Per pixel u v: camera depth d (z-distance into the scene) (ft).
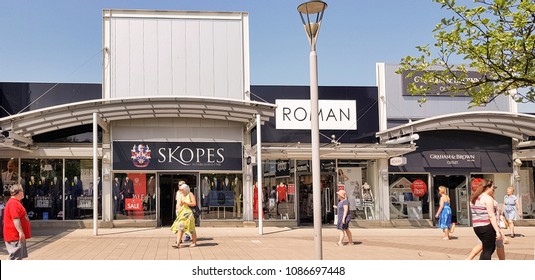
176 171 66.49
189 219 46.09
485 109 73.51
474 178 74.02
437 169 71.97
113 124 65.72
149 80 66.80
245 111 59.88
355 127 70.49
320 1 29.27
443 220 55.42
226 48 68.54
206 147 67.21
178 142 66.74
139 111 61.41
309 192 70.13
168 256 40.81
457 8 31.73
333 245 49.44
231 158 67.72
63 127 62.64
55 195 65.10
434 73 34.88
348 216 49.60
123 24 67.05
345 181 70.85
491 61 32.42
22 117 55.77
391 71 72.13
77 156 65.00
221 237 55.62
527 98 34.76
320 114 69.97
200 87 67.51
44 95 65.36
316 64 29.66
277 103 69.21
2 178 64.08
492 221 31.27
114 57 66.49
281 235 57.98
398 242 52.26
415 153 71.67
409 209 71.31
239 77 68.39
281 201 68.95
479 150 73.00
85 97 65.98
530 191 74.59
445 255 42.19
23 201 64.39
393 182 71.51
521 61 31.94
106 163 65.26
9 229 30.01
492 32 31.32
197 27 68.23
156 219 65.77
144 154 65.98
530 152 73.20
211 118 66.69
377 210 70.79
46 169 65.21
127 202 65.62
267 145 66.64
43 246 47.26
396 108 71.72
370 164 71.51
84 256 40.75
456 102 72.90
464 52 32.60
